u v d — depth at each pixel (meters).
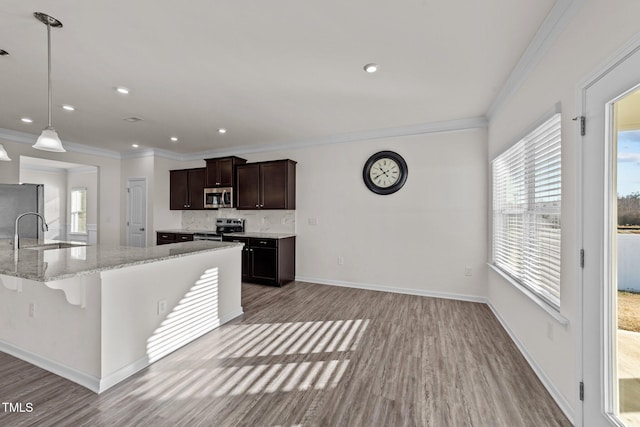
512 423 1.62
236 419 1.64
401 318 3.19
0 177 4.23
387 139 4.27
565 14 1.70
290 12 1.78
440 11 1.78
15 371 2.09
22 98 3.07
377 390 1.92
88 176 7.57
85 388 1.91
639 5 1.17
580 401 1.55
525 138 2.40
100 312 1.89
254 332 2.82
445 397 1.84
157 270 2.31
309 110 3.48
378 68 2.48
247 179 4.97
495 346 2.53
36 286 2.16
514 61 2.36
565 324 1.68
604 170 1.38
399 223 4.20
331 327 2.95
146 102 3.21
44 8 1.71
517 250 2.64
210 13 1.78
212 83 2.76
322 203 4.71
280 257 4.52
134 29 1.93
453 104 3.29
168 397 1.83
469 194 3.82
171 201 5.89
